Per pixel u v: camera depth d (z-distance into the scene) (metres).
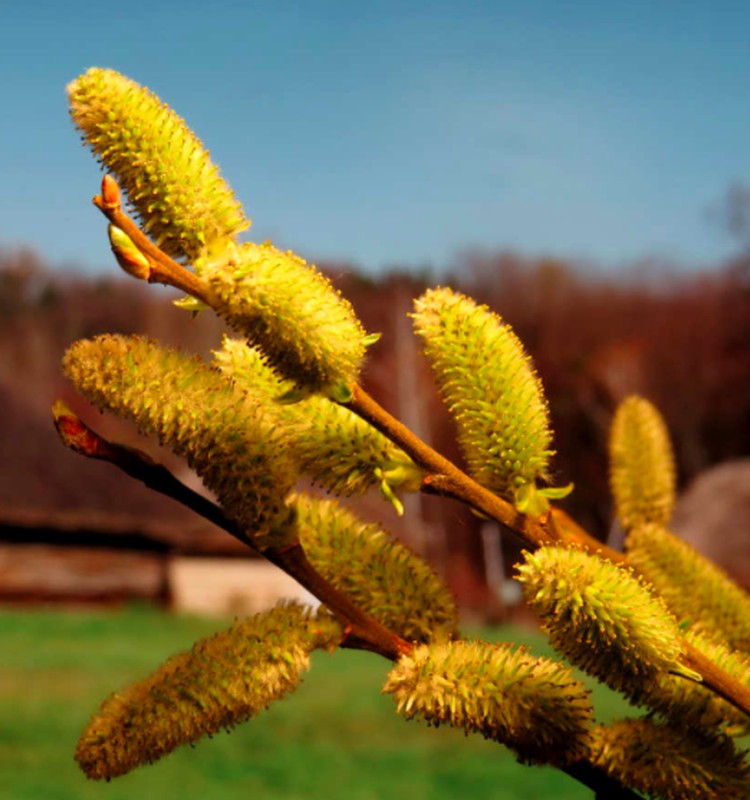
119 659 3.93
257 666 0.27
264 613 0.28
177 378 0.27
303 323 0.26
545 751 0.28
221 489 0.28
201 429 0.27
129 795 2.20
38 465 5.79
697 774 0.28
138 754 0.27
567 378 9.99
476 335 0.29
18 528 5.58
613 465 0.38
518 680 0.27
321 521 0.30
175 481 0.28
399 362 7.50
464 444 0.29
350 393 0.27
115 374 0.27
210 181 0.27
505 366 0.29
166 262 0.26
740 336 10.15
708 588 0.33
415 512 7.71
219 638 0.28
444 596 0.30
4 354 13.32
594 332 10.40
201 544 5.70
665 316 10.38
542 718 0.27
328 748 2.64
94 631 4.71
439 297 0.30
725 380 9.93
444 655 0.27
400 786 2.26
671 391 9.99
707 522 3.99
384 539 0.30
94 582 5.64
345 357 0.27
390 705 3.19
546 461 0.29
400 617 0.29
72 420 0.27
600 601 0.26
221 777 2.35
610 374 9.76
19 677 3.47
